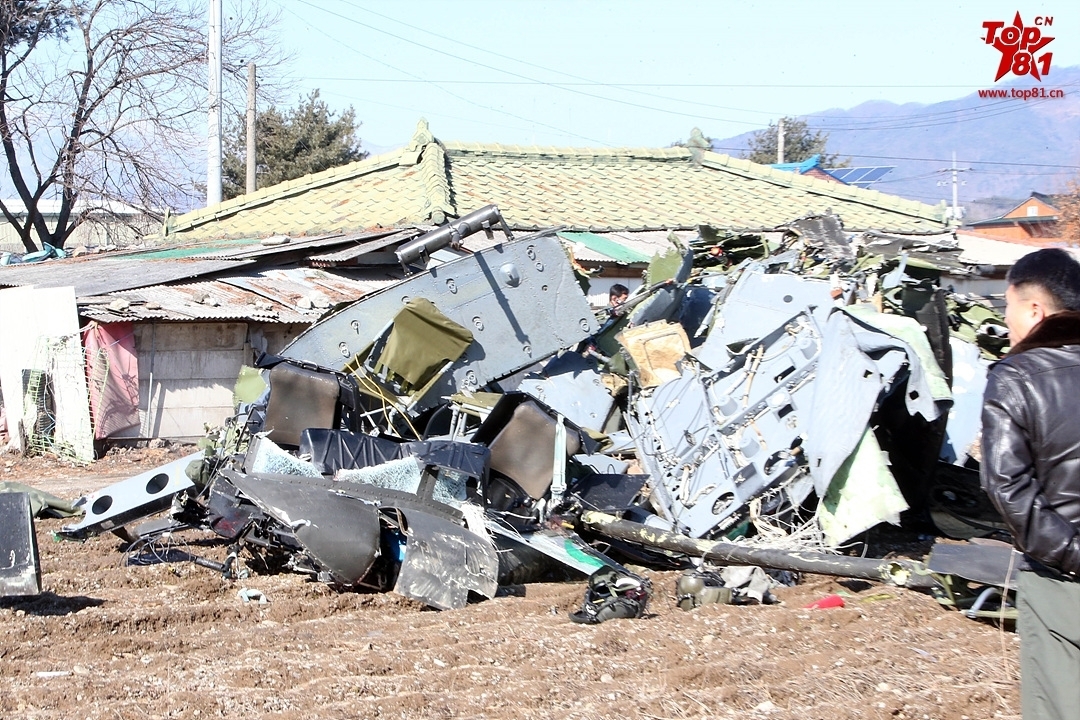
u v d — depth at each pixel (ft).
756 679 29.94
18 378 83.20
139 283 85.40
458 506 42.16
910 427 49.70
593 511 46.91
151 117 157.38
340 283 91.66
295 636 33.76
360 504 39.22
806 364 46.19
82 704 27.43
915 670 30.73
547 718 26.73
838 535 42.91
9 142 156.25
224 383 83.15
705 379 49.11
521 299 56.13
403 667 30.66
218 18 117.50
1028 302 19.99
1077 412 18.65
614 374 58.44
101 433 78.33
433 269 55.01
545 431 45.44
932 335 49.98
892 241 61.00
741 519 46.03
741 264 59.67
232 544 43.32
